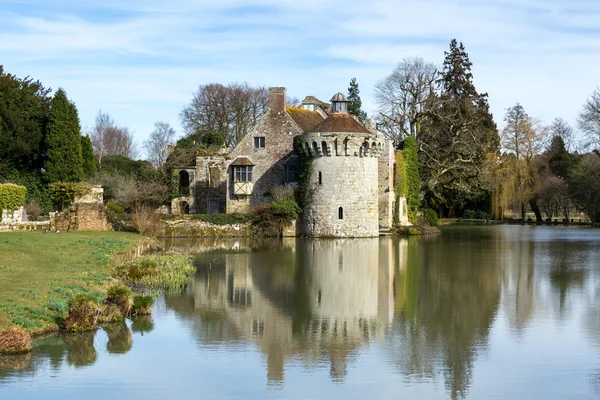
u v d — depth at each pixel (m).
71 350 21.67
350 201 59.78
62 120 65.19
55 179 65.06
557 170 90.31
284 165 64.75
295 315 27.42
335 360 21.52
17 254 33.78
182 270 37.34
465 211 93.94
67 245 40.53
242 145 65.56
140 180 74.69
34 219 59.28
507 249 50.75
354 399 18.27
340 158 59.56
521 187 86.50
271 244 54.53
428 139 76.56
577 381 19.56
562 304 29.58
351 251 49.19
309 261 43.16
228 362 21.25
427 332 24.84
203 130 91.38
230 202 65.62
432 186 74.31
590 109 77.75
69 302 23.69
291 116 65.88
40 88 68.50
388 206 66.12
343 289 33.06
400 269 39.59
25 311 22.81
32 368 20.03
